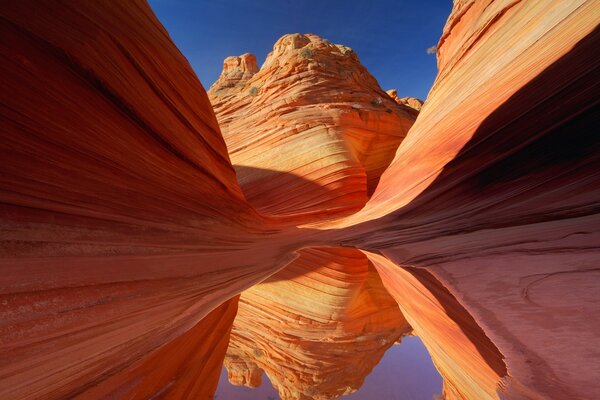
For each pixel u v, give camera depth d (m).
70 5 4.62
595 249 3.42
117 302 3.69
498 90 9.16
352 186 19.47
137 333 4.06
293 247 9.93
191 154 8.43
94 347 3.32
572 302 2.79
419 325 8.07
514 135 7.27
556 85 6.75
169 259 5.28
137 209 5.16
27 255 2.87
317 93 23.12
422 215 8.46
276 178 20.11
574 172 5.15
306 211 17.67
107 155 4.78
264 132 22.23
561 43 7.30
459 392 6.46
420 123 15.98
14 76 3.38
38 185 3.33
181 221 6.57
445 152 10.21
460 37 14.45
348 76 25.17
